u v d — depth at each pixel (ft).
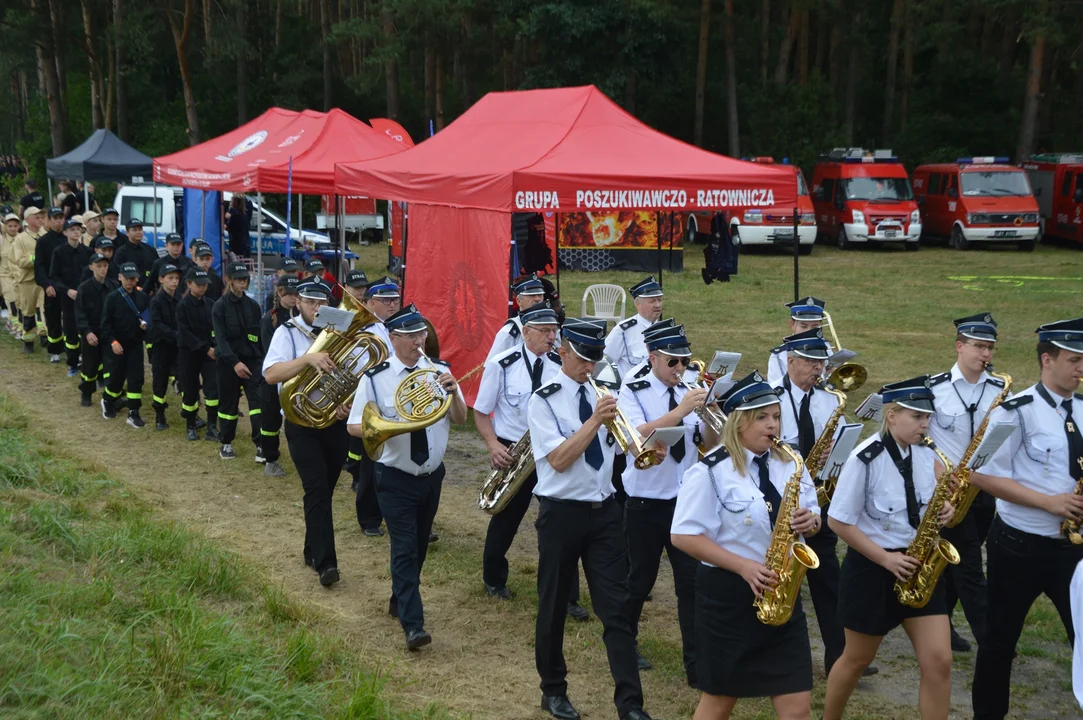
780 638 13.92
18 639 15.08
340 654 18.37
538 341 21.89
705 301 66.08
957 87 140.15
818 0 127.24
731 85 117.39
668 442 15.07
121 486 28.30
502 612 21.79
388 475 19.81
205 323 35.24
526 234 48.75
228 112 136.77
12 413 36.32
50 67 132.05
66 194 67.46
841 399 18.75
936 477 15.61
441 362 20.77
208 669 15.85
